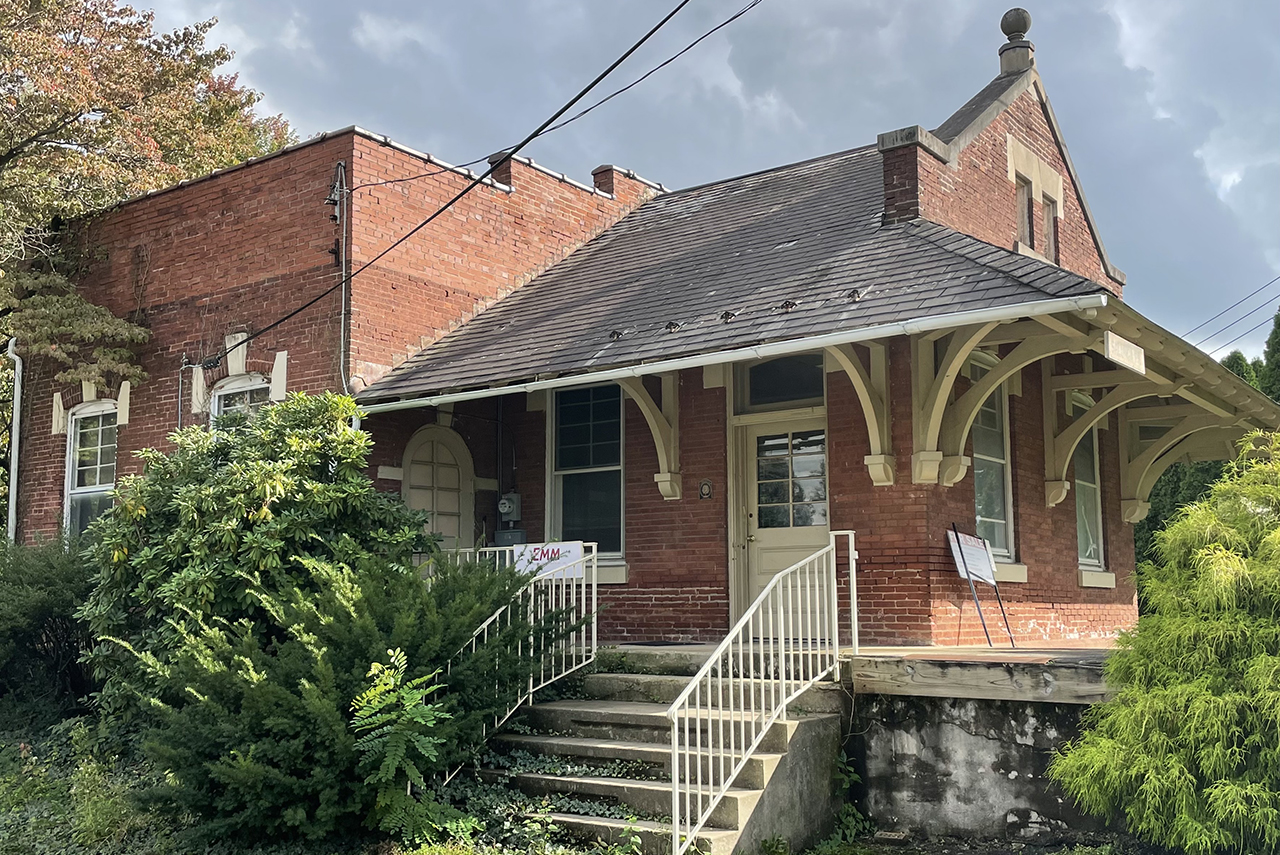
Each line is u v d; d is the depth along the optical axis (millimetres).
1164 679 6773
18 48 16188
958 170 11766
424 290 12781
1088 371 12922
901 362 10172
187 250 13688
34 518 14977
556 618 9289
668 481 11398
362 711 7195
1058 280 8008
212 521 9977
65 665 11867
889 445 10039
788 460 11070
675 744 6848
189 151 19750
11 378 21453
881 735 8320
